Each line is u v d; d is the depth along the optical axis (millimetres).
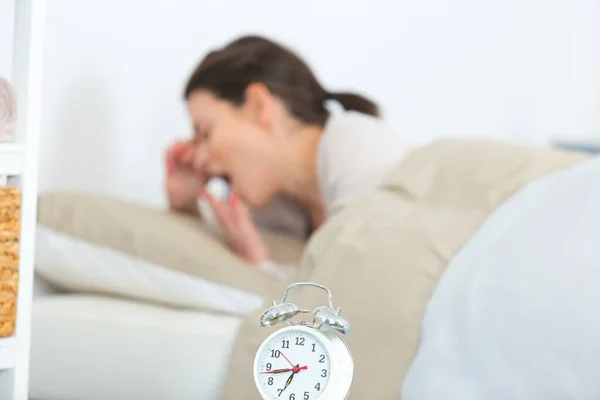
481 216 1874
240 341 1851
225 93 2787
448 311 1624
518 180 1948
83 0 2770
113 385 1970
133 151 2889
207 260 2178
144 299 2211
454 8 3457
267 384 1209
